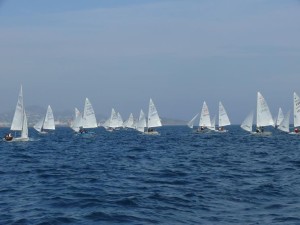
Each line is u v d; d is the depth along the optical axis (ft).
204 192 77.56
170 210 62.64
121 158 157.17
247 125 361.10
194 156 164.35
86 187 84.69
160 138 343.26
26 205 67.15
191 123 450.30
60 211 62.23
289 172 107.76
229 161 141.38
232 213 60.29
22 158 161.38
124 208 63.87
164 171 112.37
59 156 171.12
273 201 68.18
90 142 290.35
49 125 427.33
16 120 271.49
